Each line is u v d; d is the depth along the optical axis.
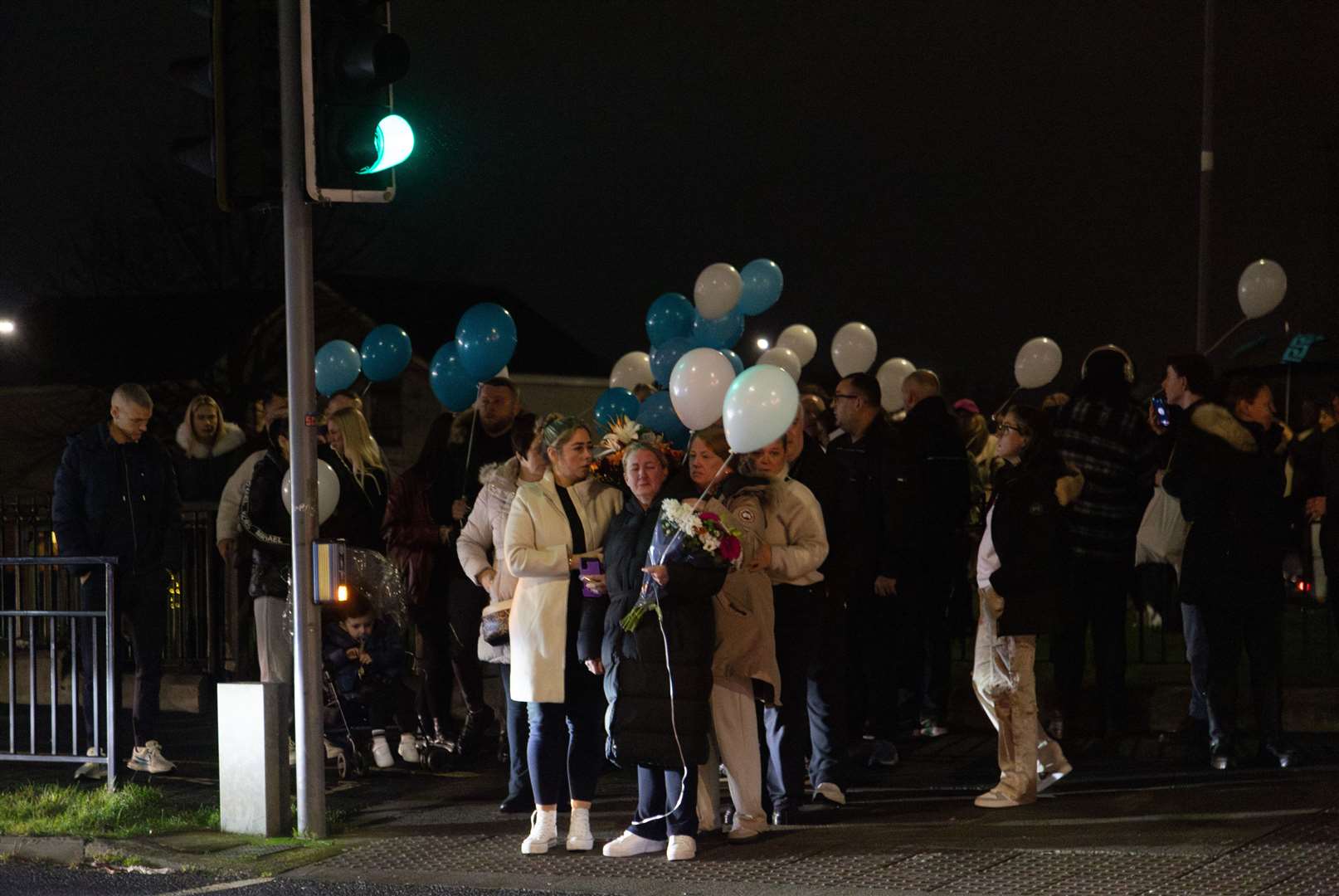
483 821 8.27
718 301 10.88
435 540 9.81
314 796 7.94
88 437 9.78
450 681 10.09
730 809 8.09
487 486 8.73
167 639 13.06
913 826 7.68
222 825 8.09
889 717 9.48
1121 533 9.50
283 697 8.02
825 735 8.37
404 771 9.77
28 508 13.48
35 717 9.66
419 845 7.74
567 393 41.31
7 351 39.03
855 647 9.62
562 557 7.56
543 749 7.55
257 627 9.59
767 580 7.58
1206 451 8.65
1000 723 8.12
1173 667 11.06
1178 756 9.24
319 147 7.63
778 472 7.80
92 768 9.91
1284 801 7.70
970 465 11.82
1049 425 8.09
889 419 12.43
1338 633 9.81
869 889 6.51
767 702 7.56
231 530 11.53
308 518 7.89
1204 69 19.17
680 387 7.63
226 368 37.19
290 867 7.39
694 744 7.07
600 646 7.38
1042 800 8.16
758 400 6.98
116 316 40.22
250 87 7.65
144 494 9.84
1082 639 9.72
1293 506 10.02
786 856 7.17
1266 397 9.22
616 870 7.09
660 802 7.36
